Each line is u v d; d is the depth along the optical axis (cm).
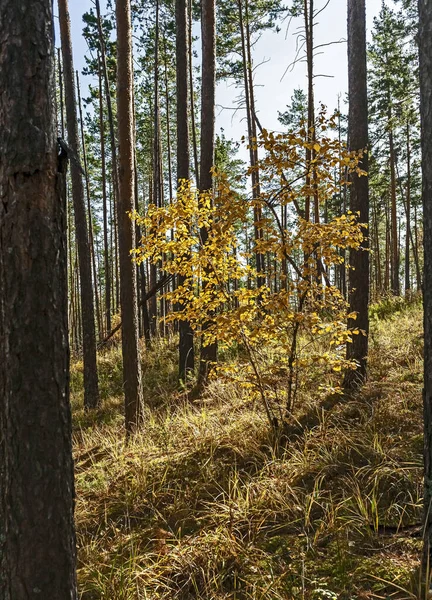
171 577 372
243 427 612
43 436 218
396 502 406
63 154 233
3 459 220
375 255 3550
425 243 318
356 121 708
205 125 994
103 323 2827
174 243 597
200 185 1002
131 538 429
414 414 544
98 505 518
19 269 218
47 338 221
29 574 215
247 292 586
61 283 230
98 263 3750
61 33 1045
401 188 2775
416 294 1288
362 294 688
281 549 379
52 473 220
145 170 2578
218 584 356
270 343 601
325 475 465
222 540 397
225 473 518
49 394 221
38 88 222
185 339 1069
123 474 573
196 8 1639
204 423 660
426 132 316
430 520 312
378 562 342
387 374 693
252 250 571
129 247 781
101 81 1933
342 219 559
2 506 220
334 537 380
